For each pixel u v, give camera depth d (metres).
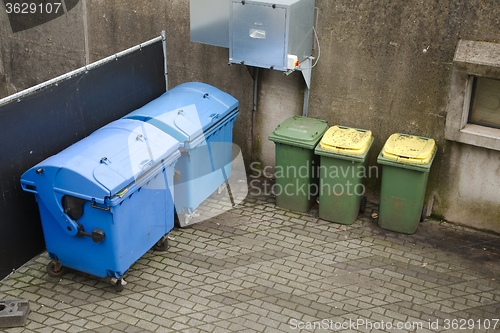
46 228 6.50
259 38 7.44
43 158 6.87
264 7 7.23
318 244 7.44
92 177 5.96
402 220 7.57
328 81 8.12
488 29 7.00
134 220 6.45
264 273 6.90
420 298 6.54
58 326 6.08
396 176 7.33
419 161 7.12
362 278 6.84
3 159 6.38
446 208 7.91
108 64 7.59
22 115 6.48
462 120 7.35
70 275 6.85
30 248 7.04
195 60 8.82
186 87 8.05
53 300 6.45
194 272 6.91
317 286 6.70
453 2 7.05
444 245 7.48
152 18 8.84
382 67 7.72
